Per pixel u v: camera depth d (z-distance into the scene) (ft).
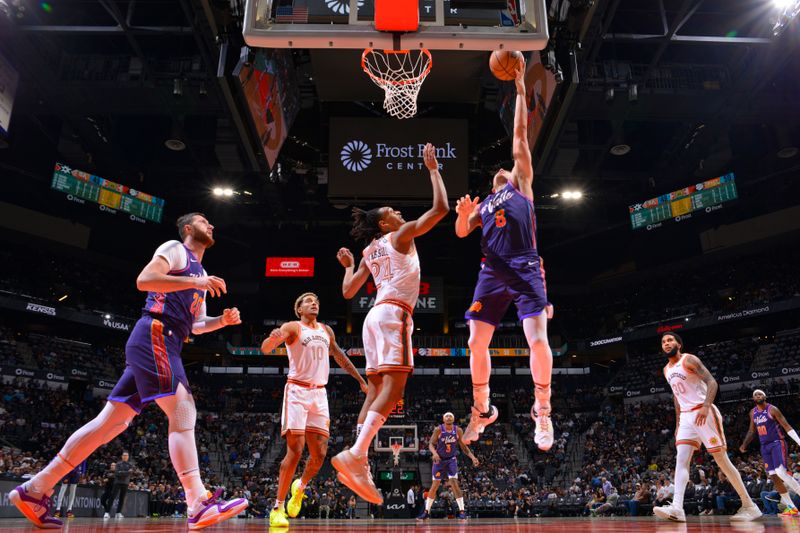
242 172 95.45
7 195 101.30
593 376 125.08
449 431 34.09
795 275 106.11
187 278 11.39
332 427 108.17
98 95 71.61
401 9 20.34
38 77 68.39
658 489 59.47
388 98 36.78
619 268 132.05
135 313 117.91
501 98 69.87
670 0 66.95
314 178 98.43
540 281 13.52
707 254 116.67
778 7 60.13
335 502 76.89
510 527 14.80
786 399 92.43
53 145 91.76
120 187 99.19
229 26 52.80
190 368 136.26
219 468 93.56
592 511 67.51
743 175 99.96
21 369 87.56
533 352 13.15
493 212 14.12
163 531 10.89
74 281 112.16
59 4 65.77
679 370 19.54
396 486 71.20
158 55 74.84
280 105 64.95
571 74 53.78
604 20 57.52
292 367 18.97
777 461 28.76
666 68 71.97
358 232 13.84
